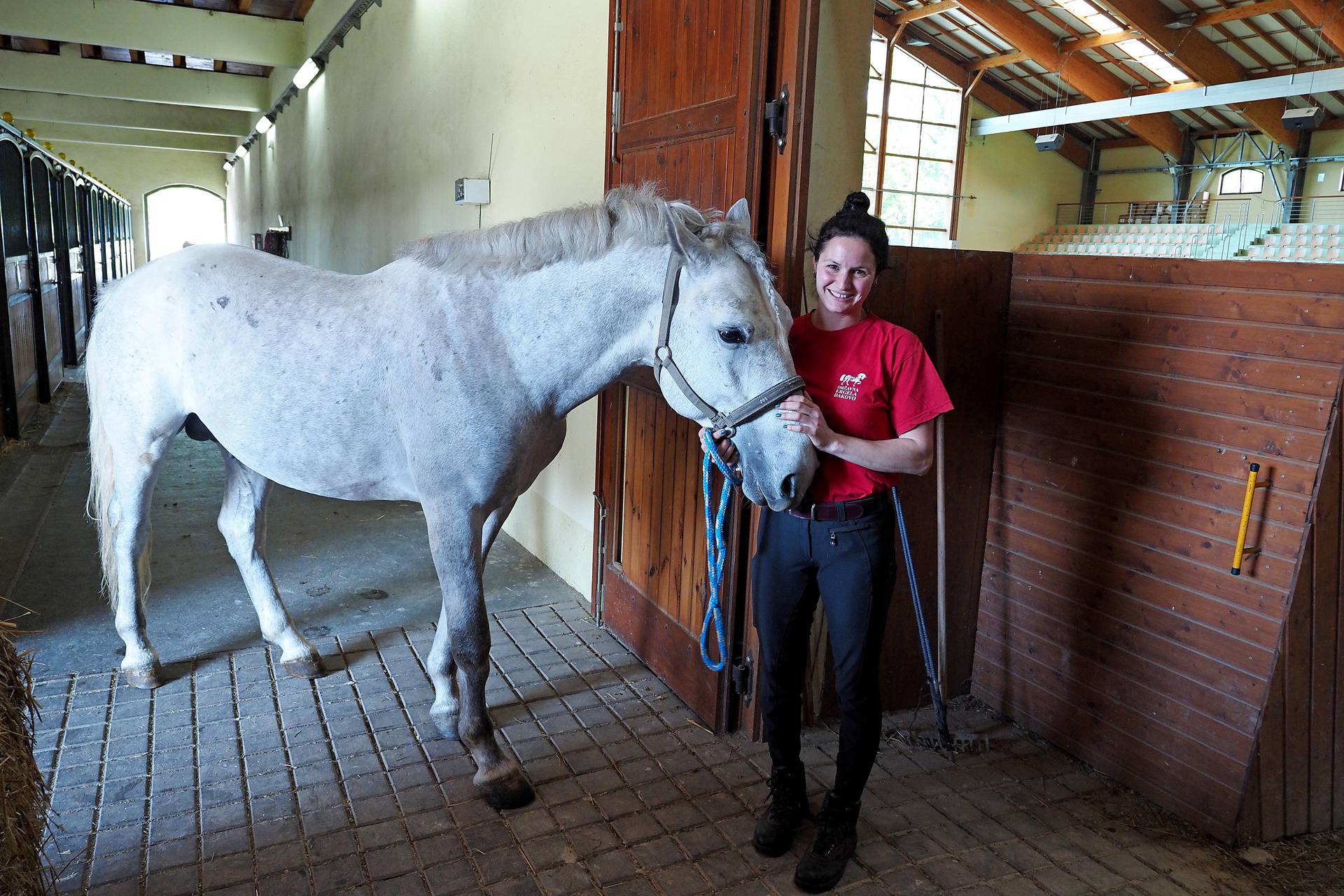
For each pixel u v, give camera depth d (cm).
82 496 444
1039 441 244
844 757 183
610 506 305
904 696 264
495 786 206
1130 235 1702
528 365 194
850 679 177
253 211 1653
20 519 402
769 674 190
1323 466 181
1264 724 195
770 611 186
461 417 195
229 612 311
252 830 195
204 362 224
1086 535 233
